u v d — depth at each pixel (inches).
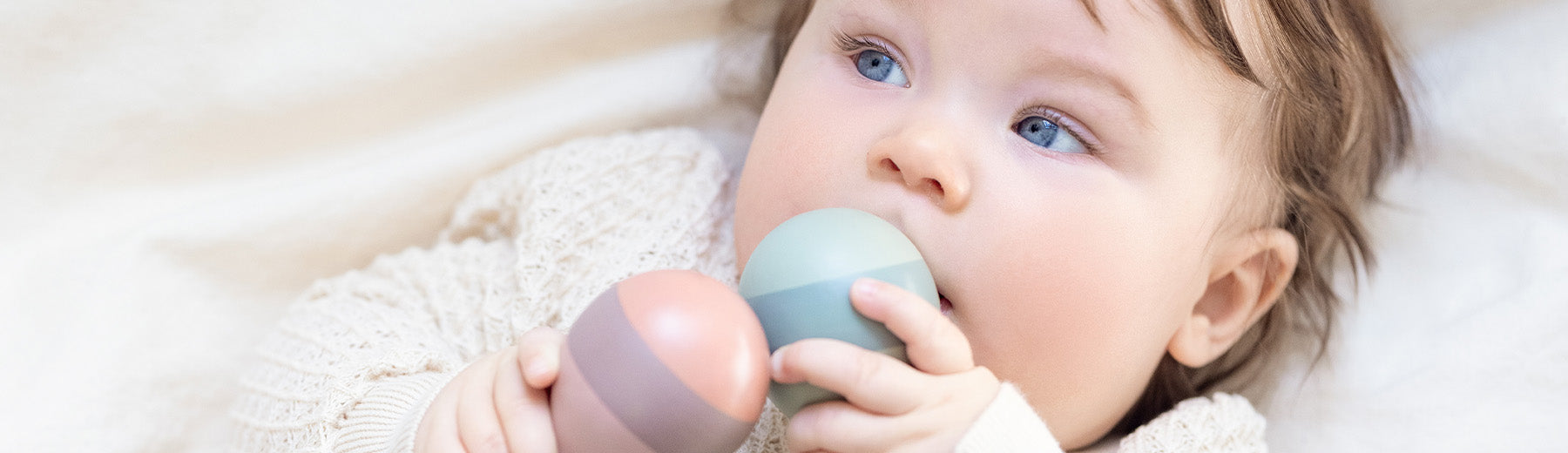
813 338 30.6
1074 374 38.4
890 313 30.0
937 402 30.3
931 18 36.1
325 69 48.4
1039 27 35.0
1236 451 42.9
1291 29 39.3
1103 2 35.2
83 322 45.6
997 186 35.1
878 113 36.3
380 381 39.0
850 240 31.7
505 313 43.6
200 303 47.6
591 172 47.0
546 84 51.4
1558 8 49.3
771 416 41.8
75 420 44.4
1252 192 40.6
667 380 27.7
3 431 43.5
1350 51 43.3
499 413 29.5
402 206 49.5
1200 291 41.4
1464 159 50.1
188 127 47.6
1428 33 50.3
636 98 51.7
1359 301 49.9
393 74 49.1
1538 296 47.9
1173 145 37.1
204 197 48.4
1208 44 36.8
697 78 52.7
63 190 46.9
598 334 28.7
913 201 34.8
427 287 45.5
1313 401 49.2
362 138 49.8
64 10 45.3
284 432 39.3
